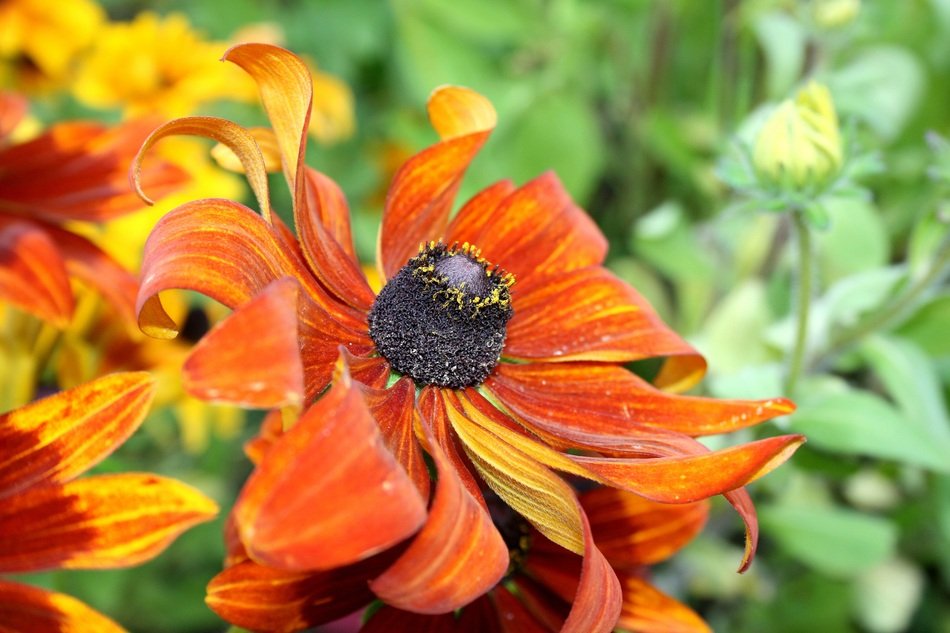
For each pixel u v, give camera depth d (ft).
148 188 0.92
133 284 0.90
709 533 1.21
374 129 1.53
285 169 0.72
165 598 1.19
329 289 0.76
